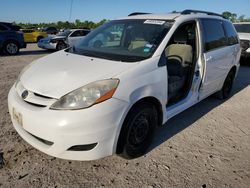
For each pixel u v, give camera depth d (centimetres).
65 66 288
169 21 351
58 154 246
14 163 283
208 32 411
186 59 377
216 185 262
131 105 260
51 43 1416
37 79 273
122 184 258
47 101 246
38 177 263
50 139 240
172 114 340
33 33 2231
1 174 264
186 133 371
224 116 441
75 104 237
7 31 1219
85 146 246
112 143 255
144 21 367
